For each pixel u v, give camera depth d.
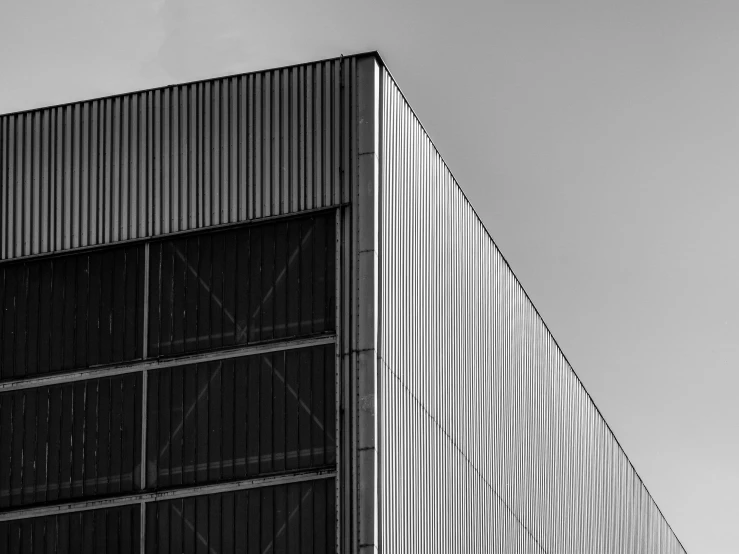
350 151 34.25
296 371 33.44
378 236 33.75
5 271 36.50
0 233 36.53
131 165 35.91
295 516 32.50
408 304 35.22
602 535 55.25
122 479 34.25
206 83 35.78
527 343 46.97
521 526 44.09
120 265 35.59
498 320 43.53
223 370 34.06
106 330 35.34
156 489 33.84
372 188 33.84
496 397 42.50
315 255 34.00
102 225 35.78
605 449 56.91
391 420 33.34
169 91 36.03
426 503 35.09
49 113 36.88
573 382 52.97
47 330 35.84
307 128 34.69
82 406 35.06
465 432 38.88
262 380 33.69
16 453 35.28
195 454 33.75
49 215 36.28
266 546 32.53
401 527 33.28
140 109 36.16
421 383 35.56
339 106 34.56
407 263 35.41
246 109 35.31
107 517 34.09
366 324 33.09
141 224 35.50
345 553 31.70
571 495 51.03
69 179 36.31
